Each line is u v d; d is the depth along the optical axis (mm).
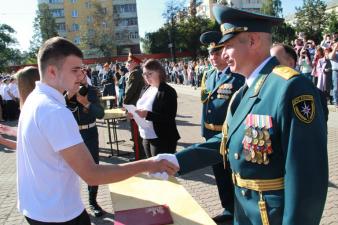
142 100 4582
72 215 2107
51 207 2041
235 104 2107
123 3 78812
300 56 11891
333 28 44125
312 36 43438
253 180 1901
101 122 12398
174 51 52188
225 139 2117
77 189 2182
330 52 11023
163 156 2234
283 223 1738
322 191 1697
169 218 2623
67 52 2053
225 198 4293
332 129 8445
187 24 51938
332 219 4195
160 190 3158
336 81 10773
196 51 52469
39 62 2084
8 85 14781
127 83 7422
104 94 14609
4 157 8672
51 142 1944
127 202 2945
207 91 4344
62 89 2088
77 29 79688
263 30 1968
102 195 5547
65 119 1957
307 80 1783
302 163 1677
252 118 1866
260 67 1980
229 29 1986
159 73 4414
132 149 8203
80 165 1945
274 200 1843
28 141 2027
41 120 1954
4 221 4953
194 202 2898
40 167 2035
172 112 4406
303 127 1691
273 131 1788
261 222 1894
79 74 2125
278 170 1832
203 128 4391
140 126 4535
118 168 2037
